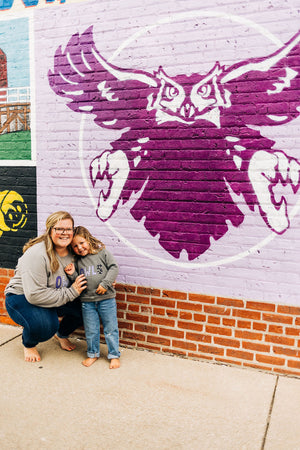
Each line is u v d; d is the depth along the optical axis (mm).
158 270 3625
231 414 2738
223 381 3186
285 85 3129
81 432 2531
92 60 3691
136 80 3559
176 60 3418
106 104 3678
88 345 3434
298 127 3121
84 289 3396
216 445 2422
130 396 2949
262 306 3316
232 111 3289
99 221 3793
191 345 3564
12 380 3146
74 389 3031
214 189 3391
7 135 4078
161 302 3635
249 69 3215
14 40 3967
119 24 3570
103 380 3172
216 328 3471
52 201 3959
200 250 3471
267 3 3125
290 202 3184
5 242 4207
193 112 3402
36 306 3299
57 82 3834
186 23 3359
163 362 3502
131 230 3686
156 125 3523
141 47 3518
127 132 3623
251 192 3283
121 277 3758
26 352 3488
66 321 3627
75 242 3309
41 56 3873
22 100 3982
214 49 3299
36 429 2555
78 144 3809
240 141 3285
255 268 3320
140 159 3600
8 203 4148
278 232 3234
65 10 3748
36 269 3195
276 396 2971
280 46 3119
